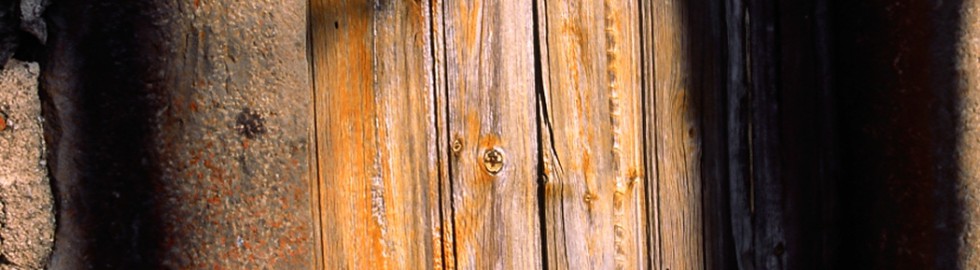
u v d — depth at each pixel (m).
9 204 1.29
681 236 1.73
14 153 1.29
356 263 1.56
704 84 1.73
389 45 1.56
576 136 1.66
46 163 1.30
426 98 1.58
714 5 1.73
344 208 1.55
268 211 1.37
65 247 1.31
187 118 1.33
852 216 1.74
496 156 1.62
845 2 1.71
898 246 1.67
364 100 1.55
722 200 1.75
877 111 1.67
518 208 1.64
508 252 1.64
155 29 1.31
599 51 1.67
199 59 1.33
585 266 1.68
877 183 1.69
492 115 1.62
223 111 1.34
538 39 1.63
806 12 1.77
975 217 1.62
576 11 1.65
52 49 1.29
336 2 1.53
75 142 1.30
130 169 1.31
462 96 1.60
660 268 1.72
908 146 1.64
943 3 1.60
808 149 1.78
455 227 1.61
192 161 1.33
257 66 1.36
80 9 1.30
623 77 1.68
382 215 1.57
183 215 1.33
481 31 1.60
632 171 1.69
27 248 1.30
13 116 1.29
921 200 1.63
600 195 1.68
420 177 1.59
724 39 1.74
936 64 1.60
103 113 1.31
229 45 1.34
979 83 1.61
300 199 1.39
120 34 1.30
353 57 1.54
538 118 1.64
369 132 1.55
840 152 1.76
